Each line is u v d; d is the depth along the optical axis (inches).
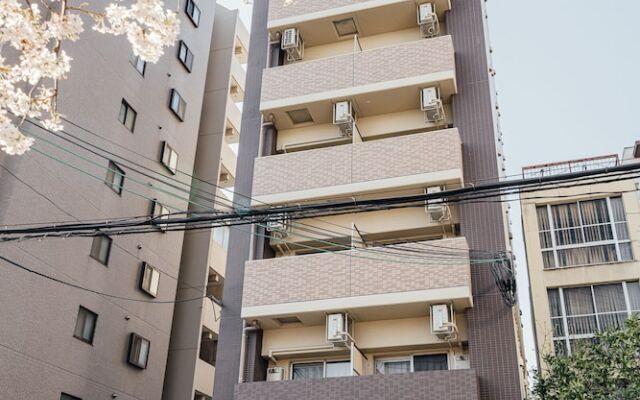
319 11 722.8
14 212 631.2
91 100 768.3
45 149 684.1
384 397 519.5
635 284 618.8
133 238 823.1
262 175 655.1
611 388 486.3
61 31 288.5
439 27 716.7
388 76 662.5
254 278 602.9
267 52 753.0
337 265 585.0
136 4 285.1
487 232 589.0
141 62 883.4
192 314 939.3
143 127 871.7
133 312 804.6
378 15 714.8
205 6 1083.3
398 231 625.0
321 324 607.2
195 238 996.6
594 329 609.3
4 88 292.7
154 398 823.1
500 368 531.8
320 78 685.9
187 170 964.0
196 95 1020.5
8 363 603.2
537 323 625.0
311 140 705.6
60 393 665.0
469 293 546.9
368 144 636.1
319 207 359.6
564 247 652.1
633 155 681.0
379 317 587.8
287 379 610.2
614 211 650.8
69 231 383.6
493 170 615.2
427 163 609.0
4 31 278.5
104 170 776.9
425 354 588.4
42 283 658.8
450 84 650.8
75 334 699.4
